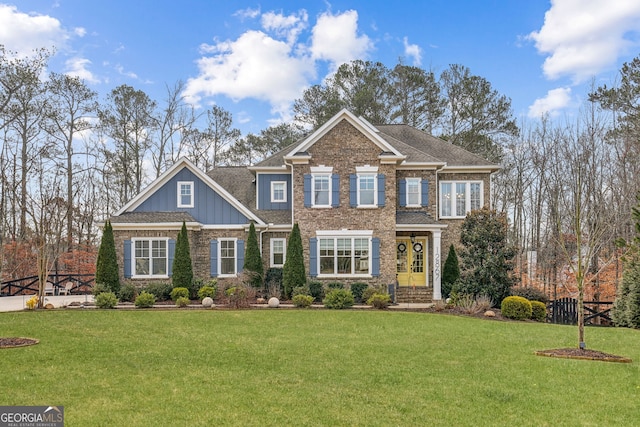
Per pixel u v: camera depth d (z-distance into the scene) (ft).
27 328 49.83
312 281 80.89
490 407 26.61
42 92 120.98
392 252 82.58
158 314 62.54
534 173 134.72
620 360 37.88
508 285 72.95
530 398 28.22
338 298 71.15
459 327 54.65
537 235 124.67
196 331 49.93
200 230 85.05
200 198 86.12
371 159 83.66
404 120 150.61
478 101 142.31
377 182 83.30
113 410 25.08
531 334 50.93
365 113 146.61
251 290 75.20
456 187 92.02
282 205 92.22
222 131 171.42
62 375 31.63
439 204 91.81
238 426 23.17
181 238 79.10
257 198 92.43
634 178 102.47
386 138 94.43
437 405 26.78
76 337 45.32
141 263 82.02
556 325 59.62
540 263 120.67
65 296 93.61
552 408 26.61
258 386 29.78
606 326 68.64
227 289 75.97
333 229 83.35
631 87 113.09
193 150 165.07
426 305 76.84
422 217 86.43
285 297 79.61
